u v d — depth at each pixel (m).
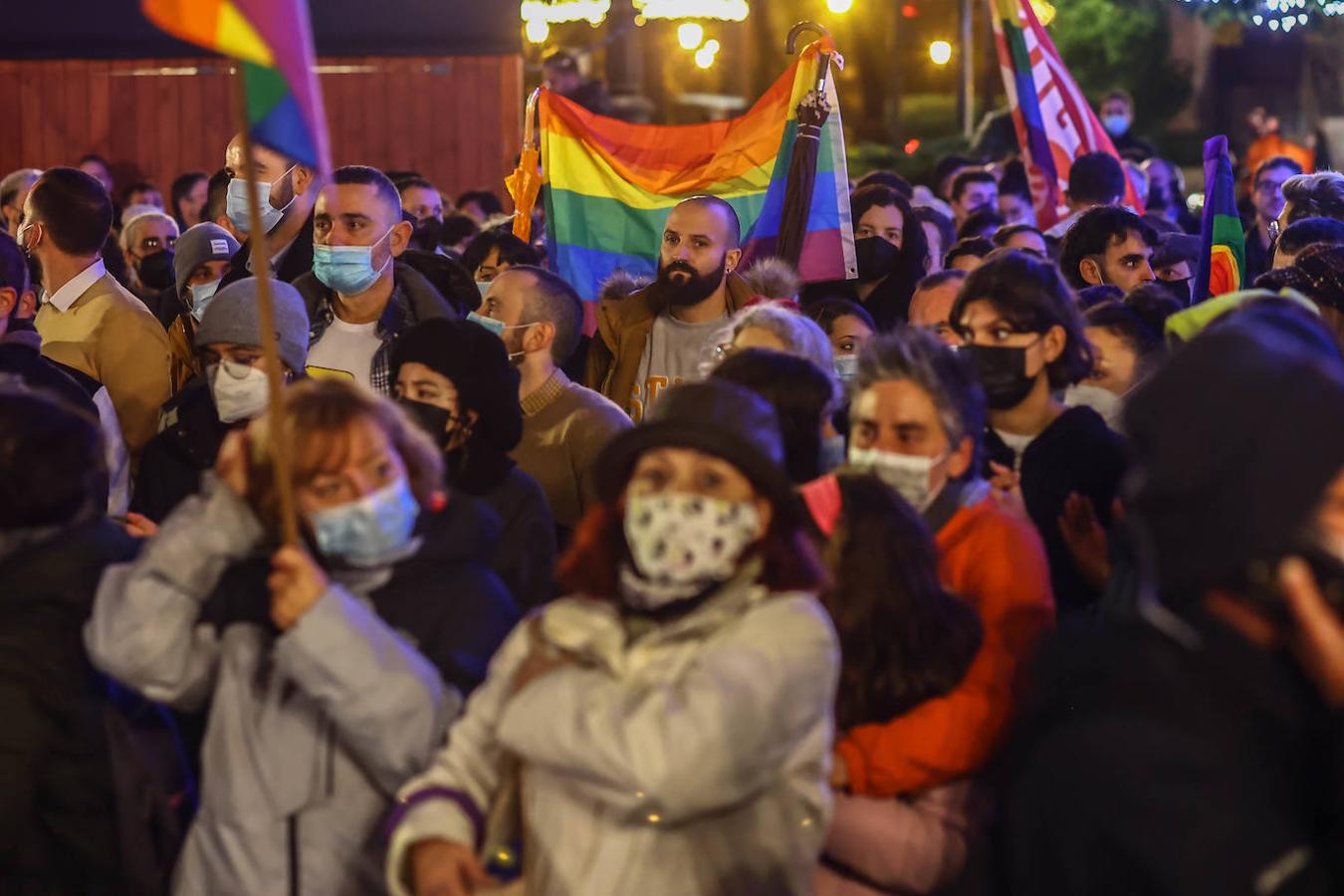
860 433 3.56
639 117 19.56
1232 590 1.96
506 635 3.30
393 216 5.61
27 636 3.18
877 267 7.25
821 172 6.61
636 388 6.05
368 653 2.87
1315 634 1.91
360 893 3.06
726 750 2.57
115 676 3.08
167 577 3.06
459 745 2.82
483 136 15.00
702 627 2.69
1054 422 4.14
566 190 7.15
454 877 2.67
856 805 3.18
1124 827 1.96
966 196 11.57
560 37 25.12
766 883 2.70
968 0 24.45
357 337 5.68
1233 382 1.94
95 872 3.22
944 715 3.17
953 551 3.47
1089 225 6.89
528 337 5.06
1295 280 4.74
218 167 15.03
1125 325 4.95
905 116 27.00
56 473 3.23
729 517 2.71
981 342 4.14
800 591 2.78
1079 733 2.02
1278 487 1.89
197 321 6.34
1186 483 1.94
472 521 3.30
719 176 6.97
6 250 5.24
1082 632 2.15
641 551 2.71
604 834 2.66
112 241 7.86
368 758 2.94
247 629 3.11
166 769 3.47
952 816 3.18
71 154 15.02
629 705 2.62
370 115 15.05
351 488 2.99
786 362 3.82
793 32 6.79
